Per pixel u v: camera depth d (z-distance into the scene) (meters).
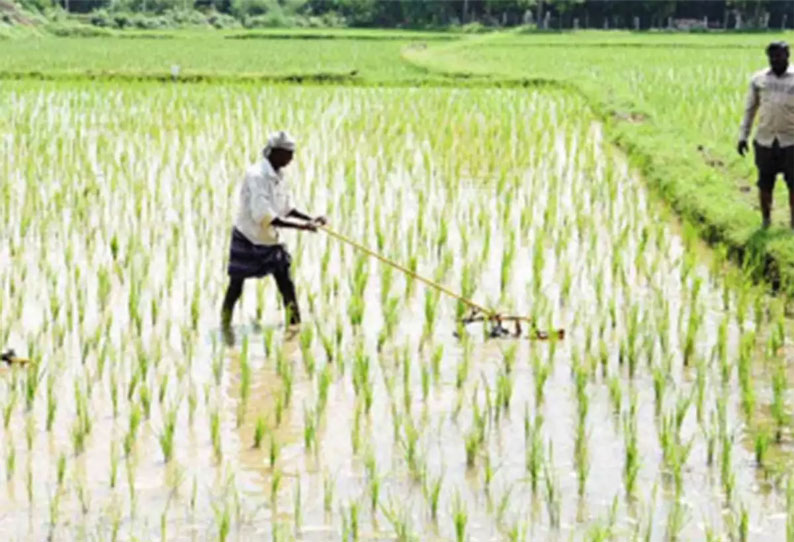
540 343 9.88
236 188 15.92
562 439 7.89
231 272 10.20
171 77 33.44
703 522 6.69
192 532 6.62
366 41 69.44
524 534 6.44
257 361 9.48
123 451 7.72
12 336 9.98
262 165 10.03
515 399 8.65
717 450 7.65
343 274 11.92
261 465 7.52
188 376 9.12
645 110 23.69
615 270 11.59
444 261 11.93
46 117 22.95
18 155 17.94
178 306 10.88
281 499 7.03
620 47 59.25
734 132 20.56
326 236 13.30
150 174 16.89
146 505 6.95
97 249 12.67
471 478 7.30
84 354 9.25
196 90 29.28
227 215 14.05
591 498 7.01
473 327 10.36
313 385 8.95
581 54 50.84
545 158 18.44
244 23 107.62
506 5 101.94
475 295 11.28
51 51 52.22
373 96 28.09
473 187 16.14
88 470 7.43
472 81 32.38
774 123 12.34
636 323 9.67
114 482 7.16
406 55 48.09
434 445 7.82
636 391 8.74
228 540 6.52
